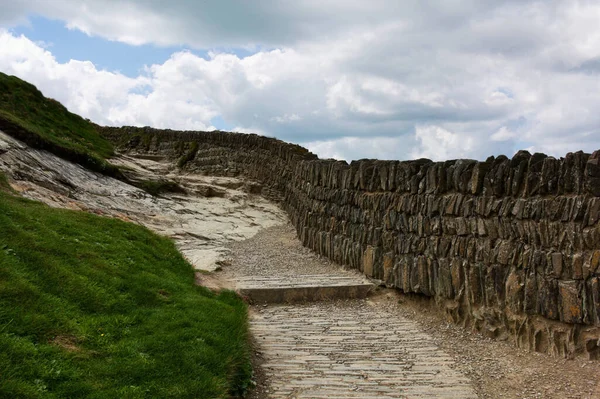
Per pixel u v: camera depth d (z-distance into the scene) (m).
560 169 9.17
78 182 19.09
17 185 14.46
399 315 12.41
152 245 12.85
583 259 8.51
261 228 22.89
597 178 8.51
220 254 17.09
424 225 12.47
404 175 13.58
